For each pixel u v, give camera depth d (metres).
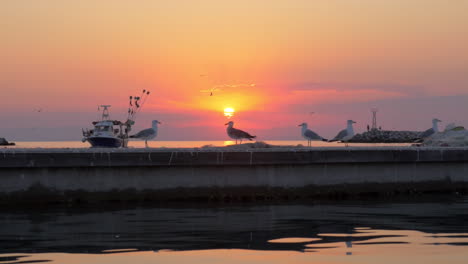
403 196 28.39
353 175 28.31
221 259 14.25
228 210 23.42
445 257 14.38
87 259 14.26
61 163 24.92
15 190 24.88
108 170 25.75
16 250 15.41
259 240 16.72
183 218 21.17
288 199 27.16
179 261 14.03
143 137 35.00
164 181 26.30
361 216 21.67
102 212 22.81
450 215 21.88
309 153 27.33
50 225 19.56
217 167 26.73
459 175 29.86
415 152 28.83
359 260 14.10
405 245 15.90
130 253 14.95
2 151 24.73
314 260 14.13
